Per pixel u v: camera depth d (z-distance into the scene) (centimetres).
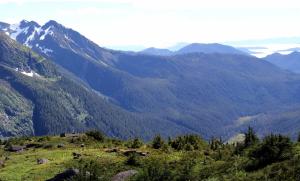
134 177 3600
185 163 3894
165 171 3512
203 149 5494
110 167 4228
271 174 3020
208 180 3262
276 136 3519
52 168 4531
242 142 4453
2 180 4306
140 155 4950
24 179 4284
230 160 3769
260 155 3459
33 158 5306
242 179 3094
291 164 3059
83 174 3650
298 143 3706
